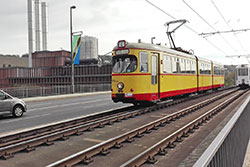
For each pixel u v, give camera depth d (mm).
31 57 92875
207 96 23234
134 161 5176
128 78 12633
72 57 32469
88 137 7871
